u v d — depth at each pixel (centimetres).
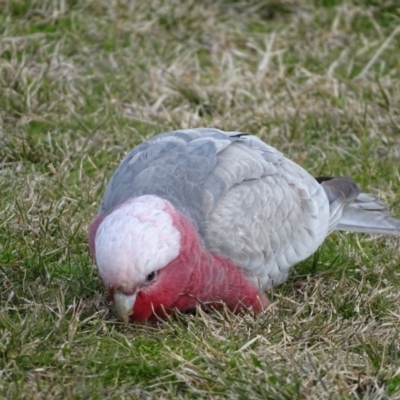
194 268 1268
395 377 1205
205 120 1895
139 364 1205
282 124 1869
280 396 1139
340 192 1546
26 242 1495
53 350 1219
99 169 1716
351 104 1950
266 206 1383
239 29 2230
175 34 2180
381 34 2219
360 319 1337
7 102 1877
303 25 2233
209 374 1189
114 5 2222
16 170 1711
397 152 1823
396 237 1590
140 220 1227
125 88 1978
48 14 2195
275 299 1404
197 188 1332
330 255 1548
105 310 1321
